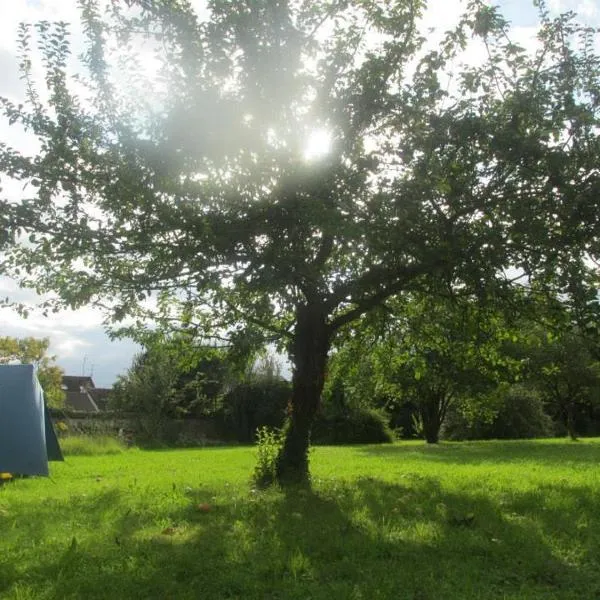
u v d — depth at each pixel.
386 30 9.86
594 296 8.74
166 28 8.67
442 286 9.80
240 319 10.88
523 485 11.32
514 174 9.05
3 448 13.56
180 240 8.50
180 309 11.84
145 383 42.91
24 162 8.40
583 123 8.91
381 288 10.28
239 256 8.37
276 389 47.00
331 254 10.37
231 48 8.71
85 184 8.61
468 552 6.25
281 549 6.25
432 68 9.34
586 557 6.12
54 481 13.47
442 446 32.59
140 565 5.78
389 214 8.10
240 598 5.00
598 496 9.55
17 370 14.72
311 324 11.09
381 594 4.98
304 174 8.12
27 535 7.00
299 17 9.70
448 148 9.05
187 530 7.21
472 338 12.37
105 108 8.47
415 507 8.61
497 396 17.22
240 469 16.14
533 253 8.88
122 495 10.11
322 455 23.61
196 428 46.34
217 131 7.93
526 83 9.34
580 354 35.25
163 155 8.02
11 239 8.48
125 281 9.25
